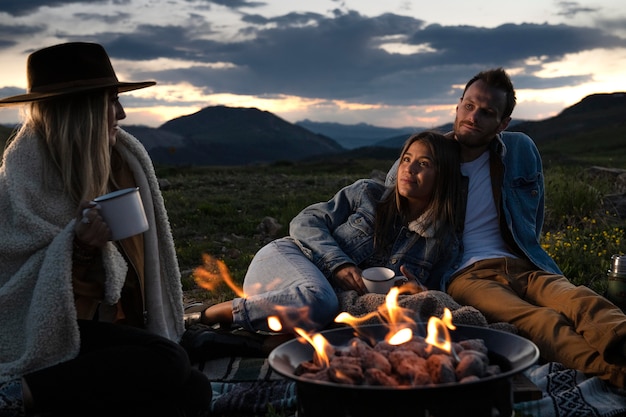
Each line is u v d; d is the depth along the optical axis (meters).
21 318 1.23
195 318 1.85
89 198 1.28
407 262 1.87
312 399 1.02
